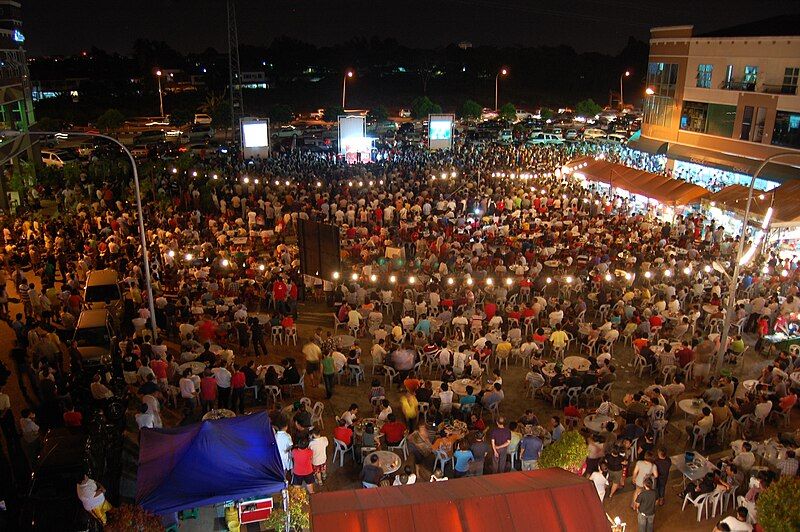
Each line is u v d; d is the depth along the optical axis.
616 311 22.34
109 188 39.03
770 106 35.00
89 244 28.59
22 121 43.06
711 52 39.28
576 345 21.64
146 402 15.25
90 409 16.55
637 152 52.19
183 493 10.97
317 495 9.12
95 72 126.88
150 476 11.30
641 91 123.25
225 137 72.06
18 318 20.69
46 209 37.78
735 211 29.53
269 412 15.14
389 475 13.59
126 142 64.56
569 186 40.66
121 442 15.52
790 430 16.70
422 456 14.80
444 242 28.64
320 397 18.09
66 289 22.94
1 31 39.59
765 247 27.52
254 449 11.98
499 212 35.38
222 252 28.09
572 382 17.22
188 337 20.02
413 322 21.53
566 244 30.02
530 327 22.42
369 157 53.38
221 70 141.12
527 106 116.81
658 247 28.81
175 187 40.28
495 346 20.34
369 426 14.46
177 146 60.25
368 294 23.88
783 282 24.08
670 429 16.73
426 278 25.05
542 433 14.93
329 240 23.61
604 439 13.82
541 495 8.98
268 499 12.67
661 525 12.95
